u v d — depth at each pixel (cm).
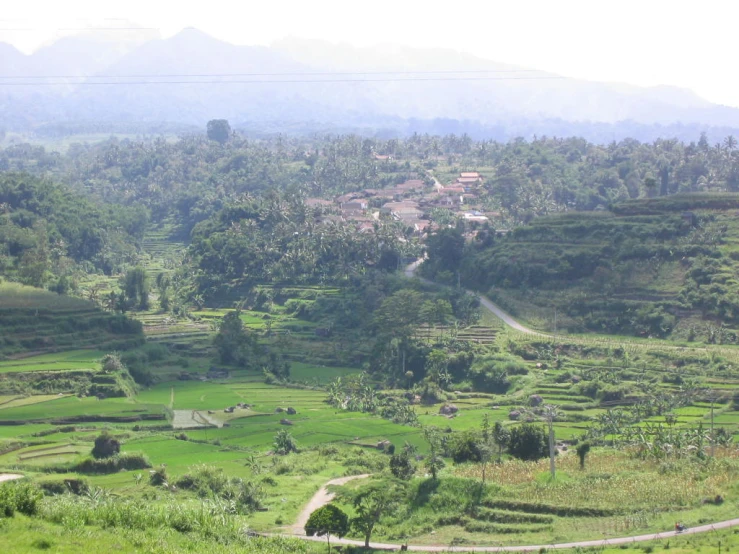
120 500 10275
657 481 11519
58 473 13212
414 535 10525
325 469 14112
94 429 16312
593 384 19288
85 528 7631
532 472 12375
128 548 7231
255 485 12275
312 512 11200
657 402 17850
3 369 19062
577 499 10981
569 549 9369
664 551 8919
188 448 15425
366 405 19162
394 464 12712
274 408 18875
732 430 16125
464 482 11525
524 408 18500
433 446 14050
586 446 12938
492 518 10788
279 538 9369
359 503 10850
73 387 18950
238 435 16575
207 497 11850
